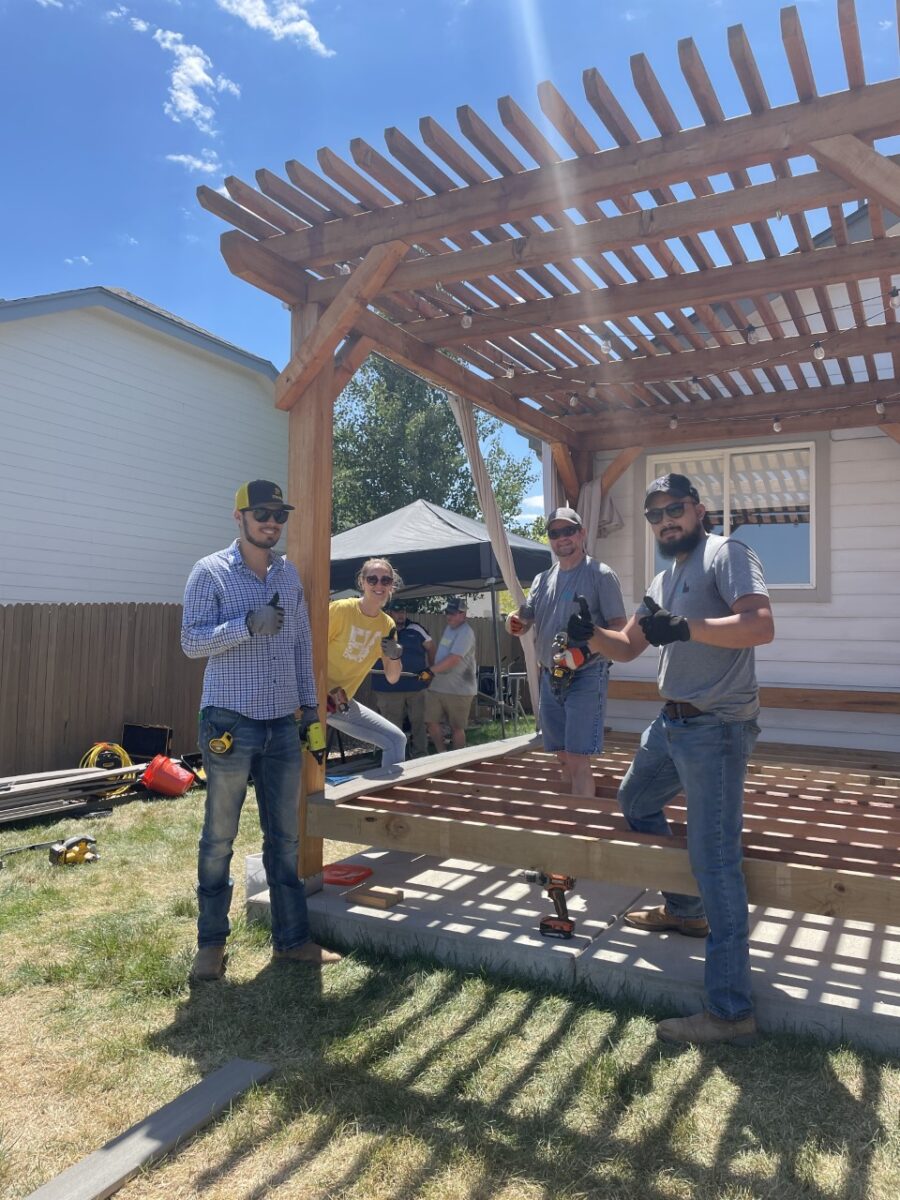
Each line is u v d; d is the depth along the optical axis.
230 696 3.35
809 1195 2.06
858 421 6.77
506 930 3.54
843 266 4.00
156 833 6.09
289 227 4.05
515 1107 2.46
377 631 4.63
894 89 2.89
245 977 3.39
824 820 4.12
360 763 9.56
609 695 7.81
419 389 23.19
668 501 2.94
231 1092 2.53
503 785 5.06
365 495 22.97
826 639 7.23
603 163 3.32
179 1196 2.10
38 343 10.30
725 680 2.80
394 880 4.35
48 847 5.63
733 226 3.72
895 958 3.25
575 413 7.45
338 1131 2.35
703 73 2.95
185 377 12.37
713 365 5.49
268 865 3.58
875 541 7.08
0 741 7.86
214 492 12.82
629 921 3.59
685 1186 2.11
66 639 8.47
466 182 3.60
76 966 3.48
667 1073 2.61
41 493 10.35
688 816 2.88
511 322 4.73
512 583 6.78
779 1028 2.86
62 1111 2.48
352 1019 3.01
